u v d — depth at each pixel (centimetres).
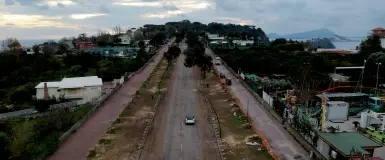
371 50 10956
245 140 3872
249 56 11000
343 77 7612
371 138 3575
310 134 3519
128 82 8250
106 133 4219
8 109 6144
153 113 5262
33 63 10825
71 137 4094
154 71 10100
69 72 10094
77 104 6309
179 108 5659
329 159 3098
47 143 3719
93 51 15012
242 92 6862
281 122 4494
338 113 4544
